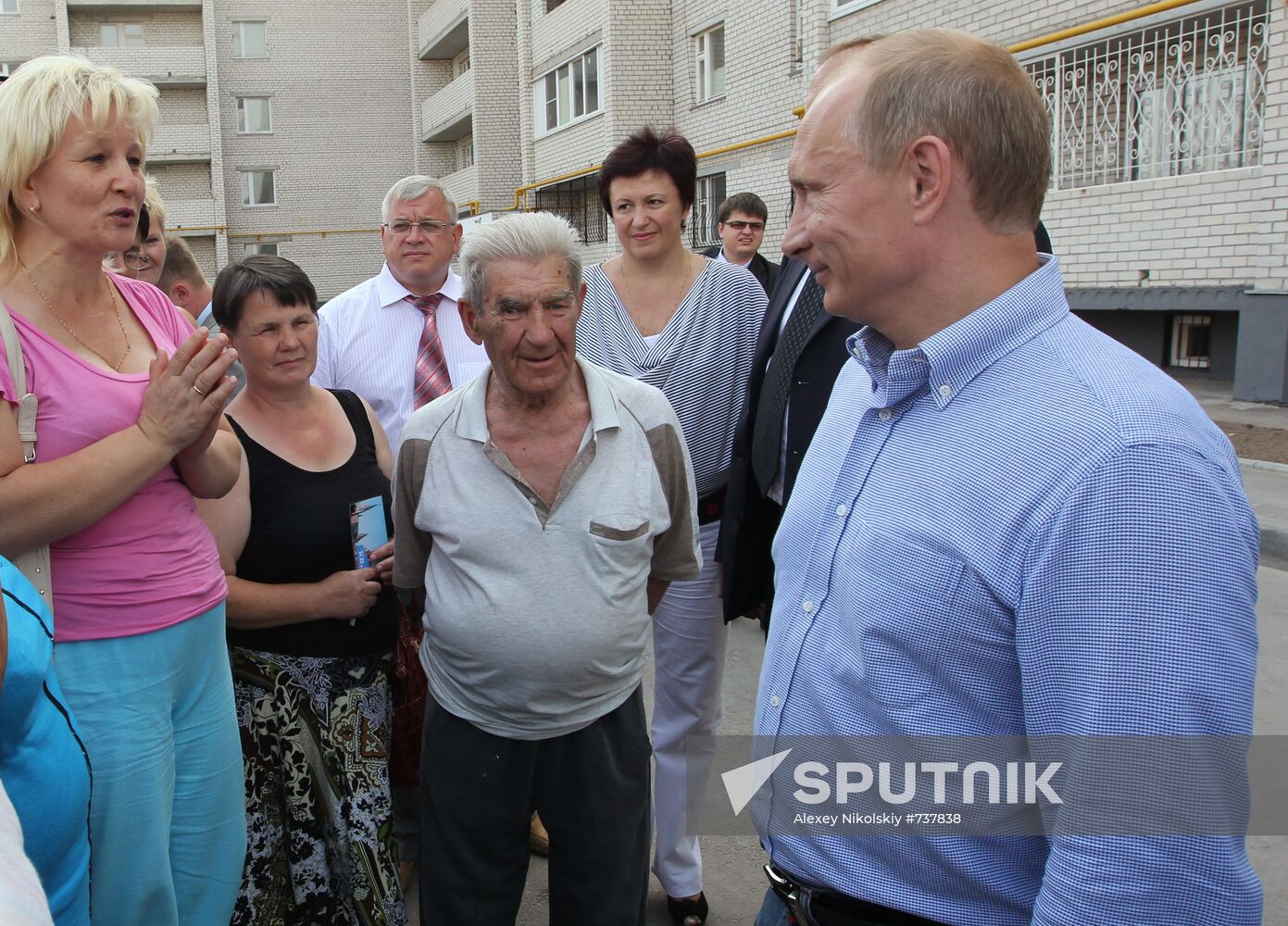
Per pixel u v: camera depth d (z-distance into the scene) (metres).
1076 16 9.99
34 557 1.78
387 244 3.27
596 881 2.18
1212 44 9.18
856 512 1.35
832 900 1.41
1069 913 1.09
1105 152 10.03
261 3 32.16
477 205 27.05
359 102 33.06
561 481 2.01
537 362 1.94
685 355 2.83
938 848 1.28
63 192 1.82
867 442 1.37
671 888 2.79
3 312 1.77
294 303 2.41
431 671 2.17
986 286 1.27
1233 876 1.05
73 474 1.75
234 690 2.42
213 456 2.04
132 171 1.90
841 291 1.33
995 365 1.25
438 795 2.14
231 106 32.28
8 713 1.42
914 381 1.29
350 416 2.64
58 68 1.80
